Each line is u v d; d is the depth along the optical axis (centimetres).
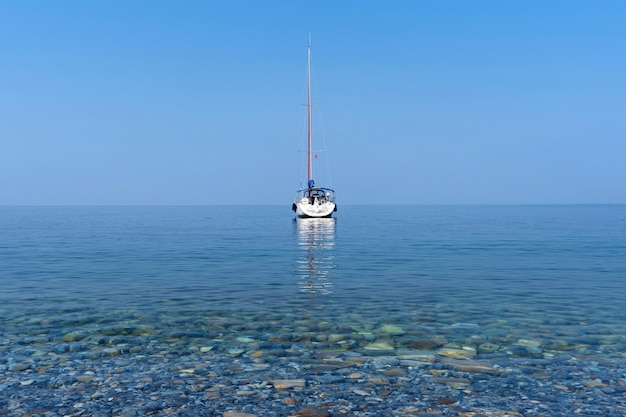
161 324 1071
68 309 1231
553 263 2320
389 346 901
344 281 1752
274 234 4856
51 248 3216
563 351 870
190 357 841
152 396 661
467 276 1881
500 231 5212
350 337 963
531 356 841
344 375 746
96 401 643
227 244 3606
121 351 873
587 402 641
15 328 1029
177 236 4575
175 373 758
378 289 1569
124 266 2220
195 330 1018
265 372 760
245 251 3030
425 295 1455
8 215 12681
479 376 742
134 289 1566
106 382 716
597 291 1517
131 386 700
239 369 775
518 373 754
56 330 1014
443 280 1777
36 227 6331
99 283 1694
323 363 805
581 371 764
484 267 2178
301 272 2017
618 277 1833
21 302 1328
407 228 5919
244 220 9225
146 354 856
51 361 816
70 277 1845
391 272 2017
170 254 2822
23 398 653
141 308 1250
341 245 3503
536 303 1320
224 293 1488
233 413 604
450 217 10475
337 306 1280
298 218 7275
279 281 1755
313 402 640
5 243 3644
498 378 732
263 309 1240
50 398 653
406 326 1052
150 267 2188
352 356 842
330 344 917
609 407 624
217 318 1130
